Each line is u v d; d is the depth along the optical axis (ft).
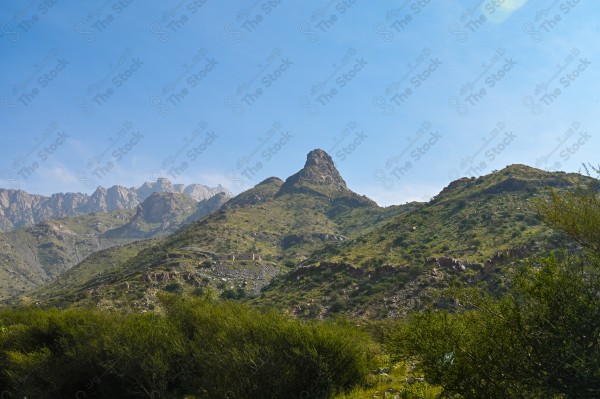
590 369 25.54
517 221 242.58
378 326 69.56
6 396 84.28
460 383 28.91
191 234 502.79
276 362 56.59
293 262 441.27
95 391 79.30
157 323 85.71
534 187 296.92
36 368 79.51
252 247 468.75
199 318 81.10
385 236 325.42
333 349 57.26
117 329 79.36
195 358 70.85
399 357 32.12
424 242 274.36
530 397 27.50
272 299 259.60
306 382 56.03
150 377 72.74
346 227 610.65
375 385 55.42
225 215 590.96
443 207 336.90
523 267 29.91
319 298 237.45
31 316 105.29
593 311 26.40
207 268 375.04
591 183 30.22
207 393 62.54
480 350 28.48
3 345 89.25
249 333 61.36
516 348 27.96
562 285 27.25
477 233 246.27
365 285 232.73
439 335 29.81
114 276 403.34
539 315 27.63
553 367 26.76
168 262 373.81
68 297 297.74
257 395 56.24
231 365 57.67
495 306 29.19
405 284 207.92
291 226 601.62
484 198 318.24
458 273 191.93
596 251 28.66
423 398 35.70
